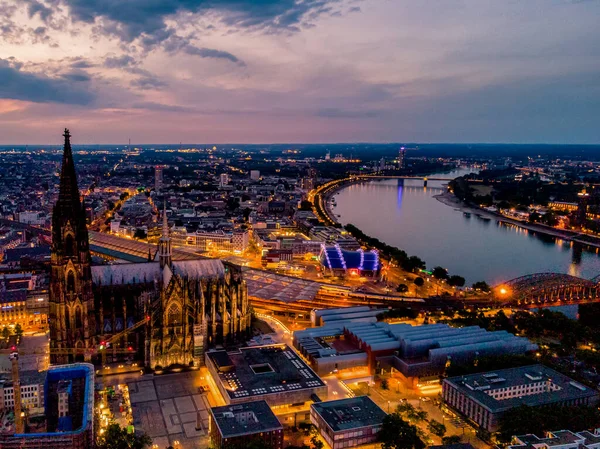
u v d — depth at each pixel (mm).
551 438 199250
